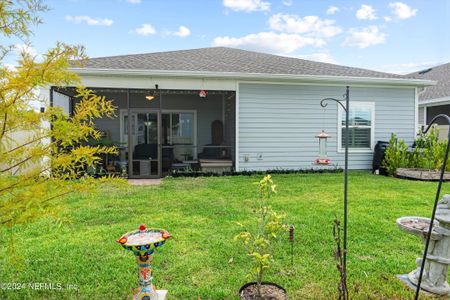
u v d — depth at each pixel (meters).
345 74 9.97
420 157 8.91
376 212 4.91
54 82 1.85
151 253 2.14
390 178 8.66
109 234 3.83
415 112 10.33
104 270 2.88
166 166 10.76
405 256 3.25
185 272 2.87
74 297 2.46
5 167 1.88
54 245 3.46
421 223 2.82
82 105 2.01
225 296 2.48
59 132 1.88
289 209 5.09
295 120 9.78
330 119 9.97
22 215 1.87
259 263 2.29
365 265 3.03
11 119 1.77
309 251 3.34
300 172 9.62
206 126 13.38
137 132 12.41
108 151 2.27
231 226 4.18
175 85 8.98
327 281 2.71
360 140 10.12
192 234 3.85
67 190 2.01
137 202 5.58
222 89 9.34
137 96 12.43
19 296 2.47
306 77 9.36
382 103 10.15
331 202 5.61
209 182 7.83
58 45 1.76
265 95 9.60
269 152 9.70
